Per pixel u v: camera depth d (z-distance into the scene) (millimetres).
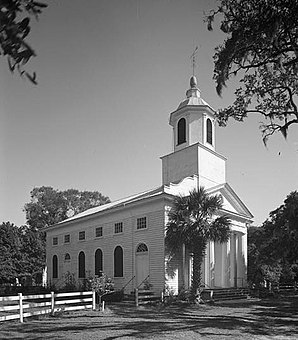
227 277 32500
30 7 2180
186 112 32438
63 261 37906
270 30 9977
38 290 35688
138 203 28281
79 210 65125
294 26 9961
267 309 21766
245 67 13266
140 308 21500
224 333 13492
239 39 10898
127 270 29047
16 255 48719
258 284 33938
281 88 15820
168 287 25656
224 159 33406
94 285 21562
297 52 11164
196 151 30906
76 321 16078
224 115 16859
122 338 12195
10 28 2127
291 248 31172
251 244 39281
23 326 14617
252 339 12594
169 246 26094
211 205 25156
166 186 27281
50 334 12820
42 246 51062
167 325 15109
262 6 9953
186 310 20859
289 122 15648
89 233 34438
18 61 2182
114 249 30828
